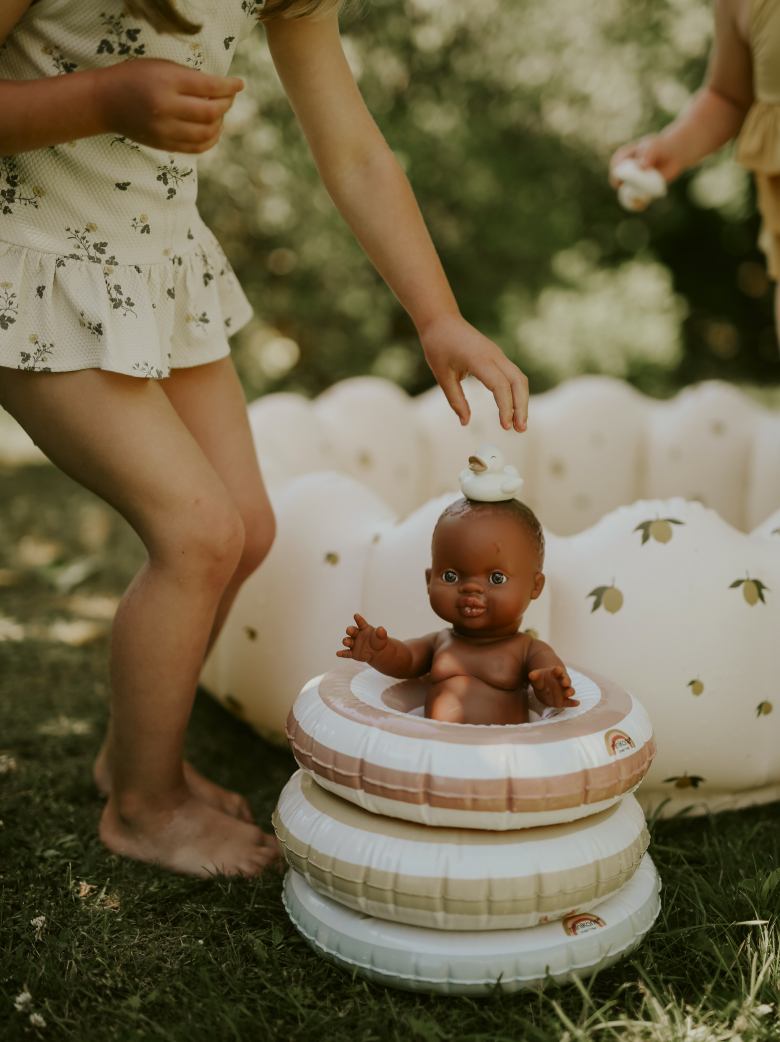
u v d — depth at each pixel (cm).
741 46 182
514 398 111
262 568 154
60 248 107
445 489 253
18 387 110
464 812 92
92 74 91
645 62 534
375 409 247
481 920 94
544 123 535
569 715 101
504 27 502
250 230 461
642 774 100
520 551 106
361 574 144
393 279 124
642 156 196
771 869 120
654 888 108
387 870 94
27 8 101
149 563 115
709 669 130
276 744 163
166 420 113
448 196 511
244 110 421
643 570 132
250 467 137
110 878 121
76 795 147
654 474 254
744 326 698
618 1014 95
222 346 131
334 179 128
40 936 108
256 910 114
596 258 648
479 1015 95
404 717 98
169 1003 97
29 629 235
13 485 407
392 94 498
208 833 125
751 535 143
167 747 121
